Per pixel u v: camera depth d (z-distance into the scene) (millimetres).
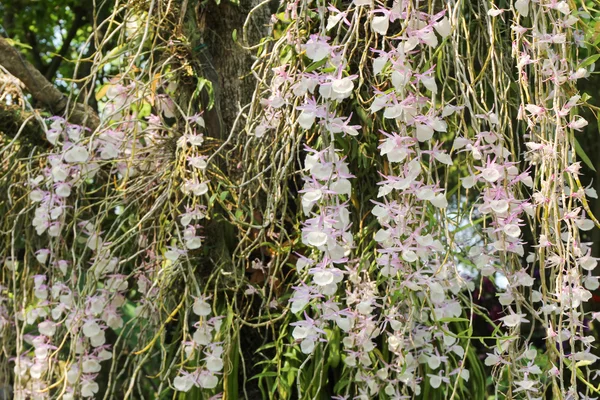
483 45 1334
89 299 1428
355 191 1373
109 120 1424
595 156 2176
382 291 1387
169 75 1470
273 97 1222
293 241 1400
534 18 1066
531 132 1136
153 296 1491
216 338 1399
